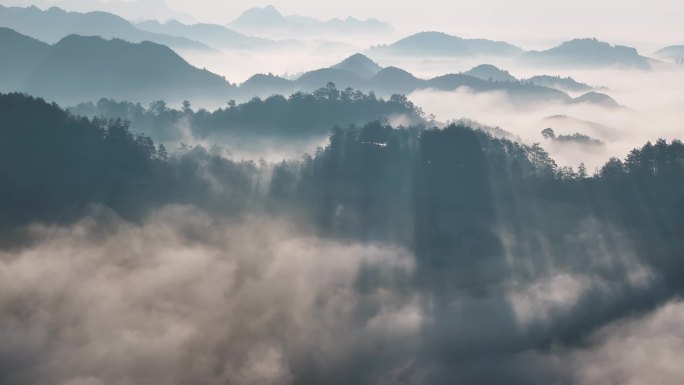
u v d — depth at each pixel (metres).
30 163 174.88
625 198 183.12
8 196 160.88
